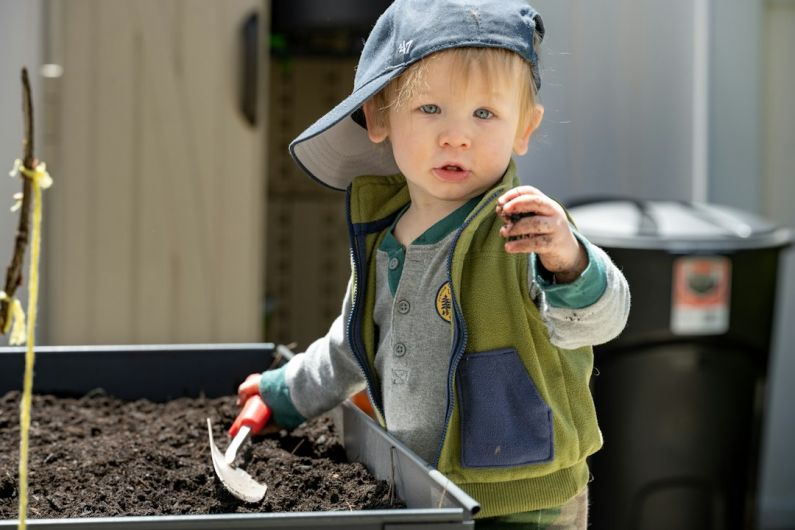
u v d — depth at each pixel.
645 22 5.24
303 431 2.84
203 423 2.97
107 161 5.18
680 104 5.27
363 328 2.50
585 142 5.27
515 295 2.28
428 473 1.94
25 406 1.62
